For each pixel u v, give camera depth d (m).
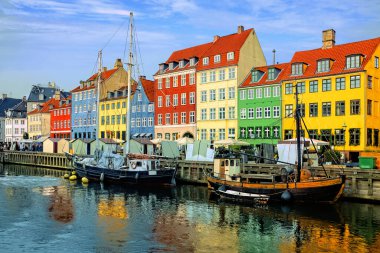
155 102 71.31
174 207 30.56
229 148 48.69
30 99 120.19
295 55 55.97
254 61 62.38
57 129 100.25
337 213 27.47
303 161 36.34
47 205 31.53
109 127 82.19
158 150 56.53
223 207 30.34
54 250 19.88
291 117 51.81
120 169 42.88
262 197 30.92
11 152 79.25
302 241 21.41
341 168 32.12
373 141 47.25
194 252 19.69
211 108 62.72
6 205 31.38
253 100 57.34
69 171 61.88
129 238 22.00
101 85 84.94
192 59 66.56
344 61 49.34
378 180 29.97
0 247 20.28
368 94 46.75
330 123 48.78
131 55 48.53
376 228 23.75
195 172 43.09
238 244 20.97
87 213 28.50
